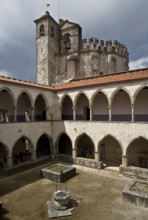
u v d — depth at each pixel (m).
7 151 22.28
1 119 26.94
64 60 41.88
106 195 16.72
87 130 25.48
